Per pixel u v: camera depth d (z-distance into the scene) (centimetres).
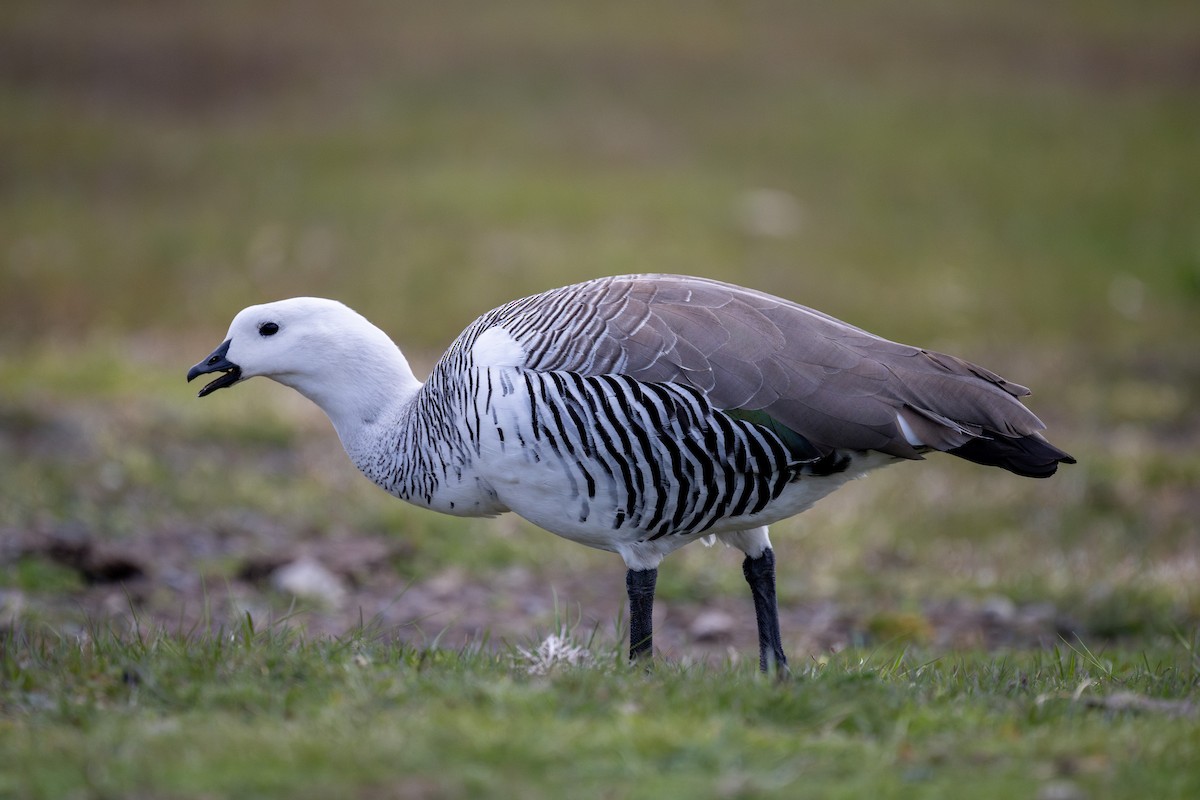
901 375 812
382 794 564
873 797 568
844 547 1416
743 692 695
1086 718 692
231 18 4450
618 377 794
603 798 564
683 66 4166
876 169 3406
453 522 1406
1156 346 2350
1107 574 1330
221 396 1816
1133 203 3189
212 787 574
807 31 4575
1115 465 1716
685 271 2573
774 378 799
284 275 2516
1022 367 2205
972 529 1545
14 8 4384
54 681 719
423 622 1152
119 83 3866
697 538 857
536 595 1260
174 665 735
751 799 565
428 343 2222
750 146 3541
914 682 771
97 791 571
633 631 841
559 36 4378
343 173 3216
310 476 1538
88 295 2384
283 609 1151
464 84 3934
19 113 3569
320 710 666
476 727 629
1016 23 4750
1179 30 4703
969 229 2998
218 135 3506
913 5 4903
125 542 1305
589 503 815
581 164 3328
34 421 1659
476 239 2739
